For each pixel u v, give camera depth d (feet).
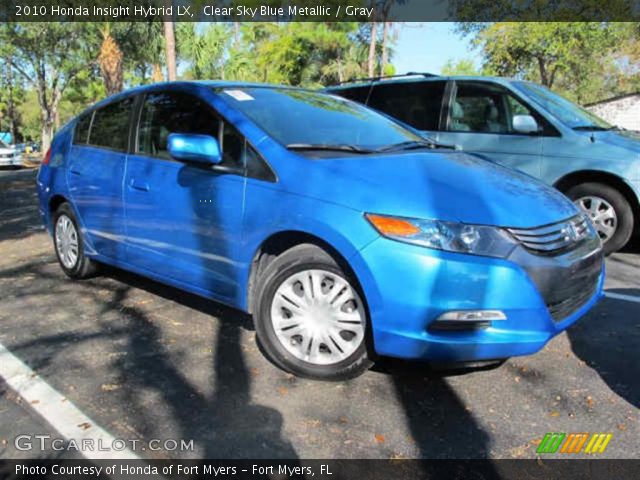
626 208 19.29
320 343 10.43
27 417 9.28
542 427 9.19
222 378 10.62
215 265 11.72
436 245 9.15
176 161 12.62
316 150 11.28
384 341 9.55
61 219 16.60
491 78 21.72
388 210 9.45
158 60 72.33
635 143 19.54
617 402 9.97
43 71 113.09
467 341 9.25
